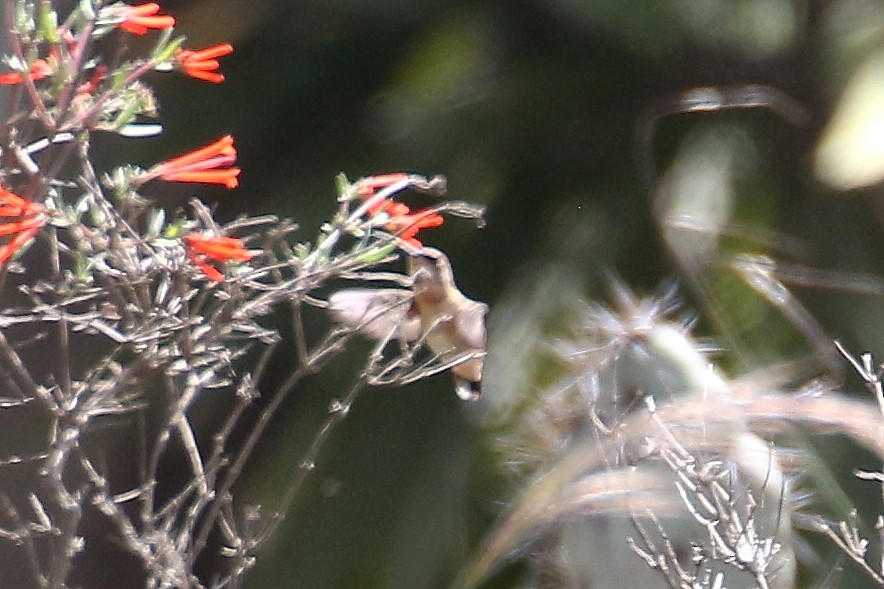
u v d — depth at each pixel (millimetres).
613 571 5004
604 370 5312
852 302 11828
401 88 13961
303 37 13977
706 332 8164
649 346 5297
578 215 13164
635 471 4988
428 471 11656
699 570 4594
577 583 5156
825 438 9297
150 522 4645
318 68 13906
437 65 14016
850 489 9219
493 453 9836
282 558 11703
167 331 4395
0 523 6891
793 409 5234
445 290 6117
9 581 7125
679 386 5199
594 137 13430
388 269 8719
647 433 4996
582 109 13492
